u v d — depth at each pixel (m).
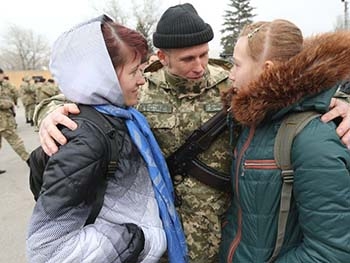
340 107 1.30
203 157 1.65
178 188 1.69
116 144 1.25
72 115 1.27
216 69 1.78
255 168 1.33
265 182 1.31
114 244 1.20
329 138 1.20
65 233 1.14
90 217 1.22
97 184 1.22
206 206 1.68
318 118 1.25
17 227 3.91
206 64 1.62
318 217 1.19
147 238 1.29
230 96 1.53
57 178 1.14
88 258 1.16
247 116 1.32
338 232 1.18
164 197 1.41
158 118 1.68
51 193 1.14
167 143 1.68
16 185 5.40
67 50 1.29
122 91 1.32
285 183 1.28
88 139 1.19
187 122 1.67
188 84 1.66
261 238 1.34
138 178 1.33
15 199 4.77
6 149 8.38
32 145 9.03
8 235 3.73
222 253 1.58
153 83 1.72
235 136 1.60
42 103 1.52
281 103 1.26
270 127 1.33
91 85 1.26
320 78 1.22
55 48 1.31
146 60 1.36
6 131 6.36
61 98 1.50
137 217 1.31
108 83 1.27
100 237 1.20
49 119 1.26
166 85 1.69
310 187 1.20
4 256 3.35
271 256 1.34
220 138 1.65
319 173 1.18
